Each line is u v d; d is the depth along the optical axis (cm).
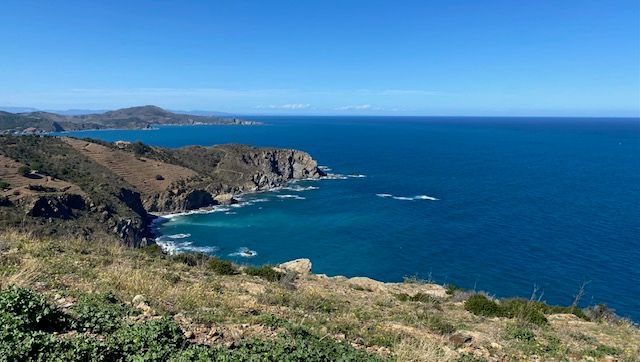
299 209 9669
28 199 7038
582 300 4403
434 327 1308
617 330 1653
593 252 5812
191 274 1705
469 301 1767
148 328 791
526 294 4641
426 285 2462
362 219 8344
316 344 923
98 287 1161
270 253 6694
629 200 9144
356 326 1195
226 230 8244
